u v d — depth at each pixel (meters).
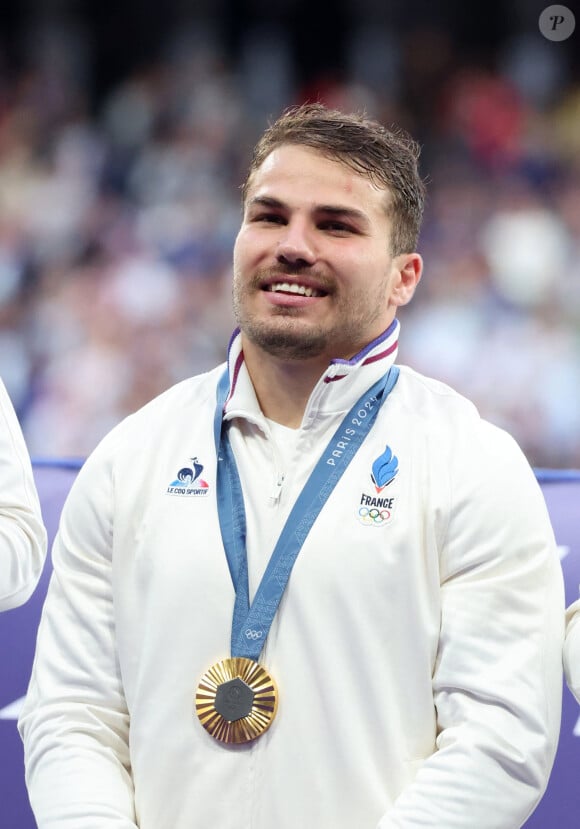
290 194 5.54
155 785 5.37
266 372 5.72
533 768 5.12
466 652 5.27
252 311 5.58
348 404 5.67
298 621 5.30
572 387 21.80
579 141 26.19
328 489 5.51
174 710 5.36
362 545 5.34
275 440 5.70
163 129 27.31
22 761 6.70
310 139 5.65
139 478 5.71
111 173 26.44
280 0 29.08
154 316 23.38
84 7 29.19
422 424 5.67
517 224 24.12
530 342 22.31
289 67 28.98
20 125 27.56
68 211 25.25
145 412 6.01
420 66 28.12
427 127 27.28
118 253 24.80
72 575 5.81
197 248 24.59
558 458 21.44
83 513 5.81
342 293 5.51
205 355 23.05
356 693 5.25
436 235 24.19
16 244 24.78
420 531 5.40
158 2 29.11
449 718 5.30
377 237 5.61
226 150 26.89
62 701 5.63
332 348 5.62
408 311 22.58
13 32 29.12
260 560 5.47
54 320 23.36
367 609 5.29
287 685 5.27
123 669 5.59
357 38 28.98
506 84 27.53
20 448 6.39
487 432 5.68
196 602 5.41
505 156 26.11
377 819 5.20
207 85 28.27
